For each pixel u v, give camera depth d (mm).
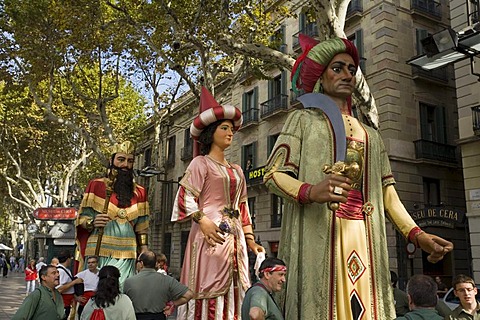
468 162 15211
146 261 5094
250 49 10258
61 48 16641
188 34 12203
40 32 16453
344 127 2836
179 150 33469
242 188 4461
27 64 18516
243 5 13203
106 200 5371
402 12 19391
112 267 4738
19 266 43406
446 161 19156
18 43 16688
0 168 30531
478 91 15000
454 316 4902
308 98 3045
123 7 14141
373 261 2797
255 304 3137
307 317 2631
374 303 2719
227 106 4387
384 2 18938
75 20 15156
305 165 2863
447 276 17734
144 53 16297
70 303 6410
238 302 4043
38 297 5094
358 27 19953
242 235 4270
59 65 17297
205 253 4078
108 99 17453
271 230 23312
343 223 2760
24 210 38875
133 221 5582
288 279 2793
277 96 23797
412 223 2957
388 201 3107
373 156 3008
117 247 5328
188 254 4227
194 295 4004
